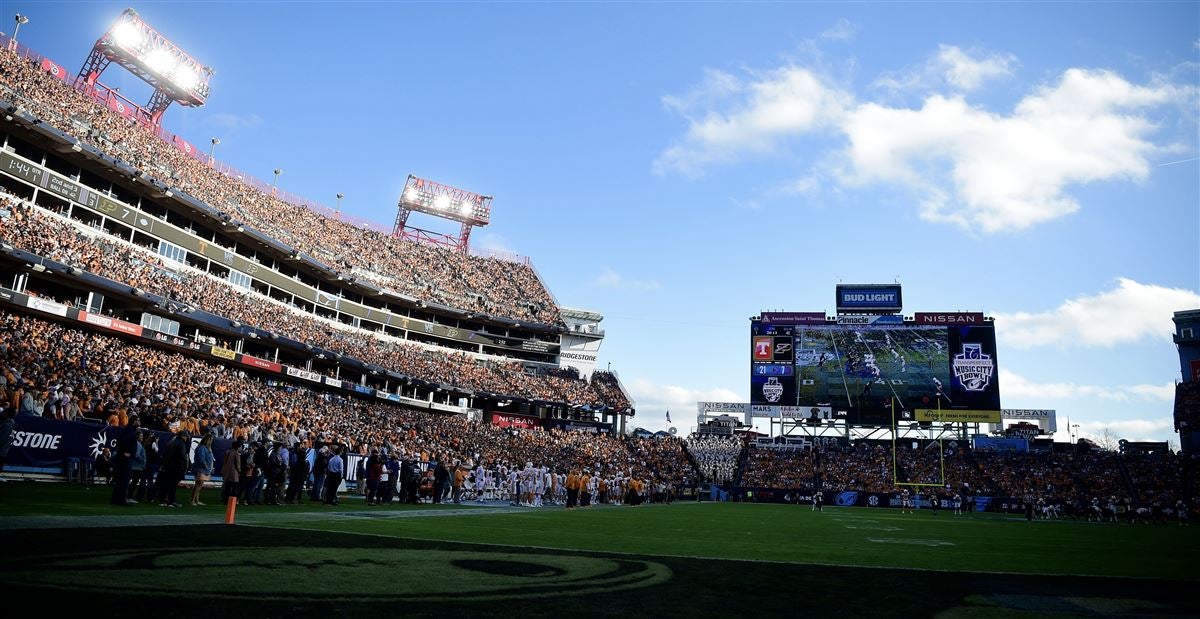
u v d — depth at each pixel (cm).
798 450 7831
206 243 5753
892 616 732
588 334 9331
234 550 950
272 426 3728
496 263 9944
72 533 1005
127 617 552
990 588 946
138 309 4703
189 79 6931
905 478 7081
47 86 5069
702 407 8856
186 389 3859
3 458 1706
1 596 592
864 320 7162
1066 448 7806
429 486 3234
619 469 6812
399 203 9906
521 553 1139
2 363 2772
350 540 1168
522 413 8138
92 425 2144
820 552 1470
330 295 7219
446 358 7762
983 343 6875
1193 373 8244
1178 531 3662
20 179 4303
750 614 715
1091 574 1166
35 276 4100
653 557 1173
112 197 4928
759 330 7338
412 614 628
